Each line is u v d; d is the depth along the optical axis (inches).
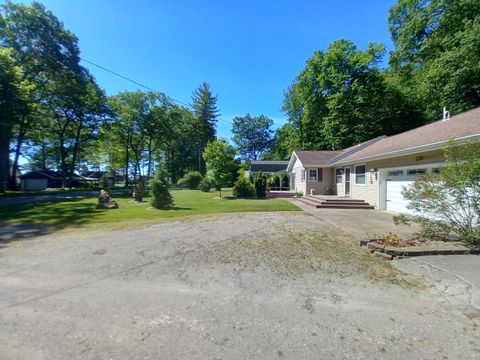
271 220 381.4
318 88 1186.0
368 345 101.0
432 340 104.8
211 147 842.8
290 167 1097.4
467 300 140.8
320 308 131.0
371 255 221.3
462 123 389.7
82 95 1207.6
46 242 255.0
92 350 96.2
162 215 428.5
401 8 1022.4
